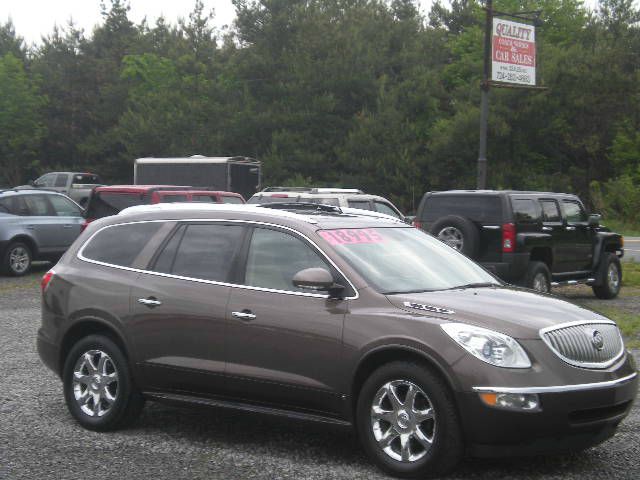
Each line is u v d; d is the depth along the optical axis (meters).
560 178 49.06
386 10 61.81
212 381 6.53
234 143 51.28
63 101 68.44
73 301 7.26
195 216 7.04
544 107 47.66
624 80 48.75
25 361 10.02
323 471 5.90
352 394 5.96
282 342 6.22
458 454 5.58
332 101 49.38
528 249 14.64
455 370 5.51
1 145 66.38
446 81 56.44
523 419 5.41
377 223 7.07
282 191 20.16
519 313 5.83
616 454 6.30
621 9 55.97
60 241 20.89
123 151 64.94
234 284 6.56
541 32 56.50
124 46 73.31
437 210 15.24
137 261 7.10
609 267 17.11
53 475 5.82
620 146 49.09
